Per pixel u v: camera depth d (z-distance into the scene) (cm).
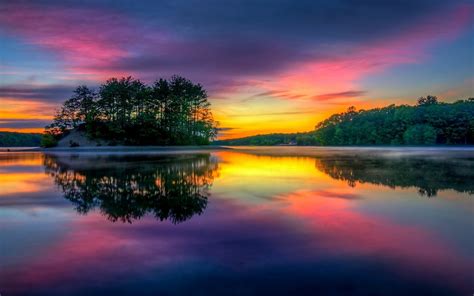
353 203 965
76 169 2058
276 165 2425
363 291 415
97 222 750
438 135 10500
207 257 528
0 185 1360
